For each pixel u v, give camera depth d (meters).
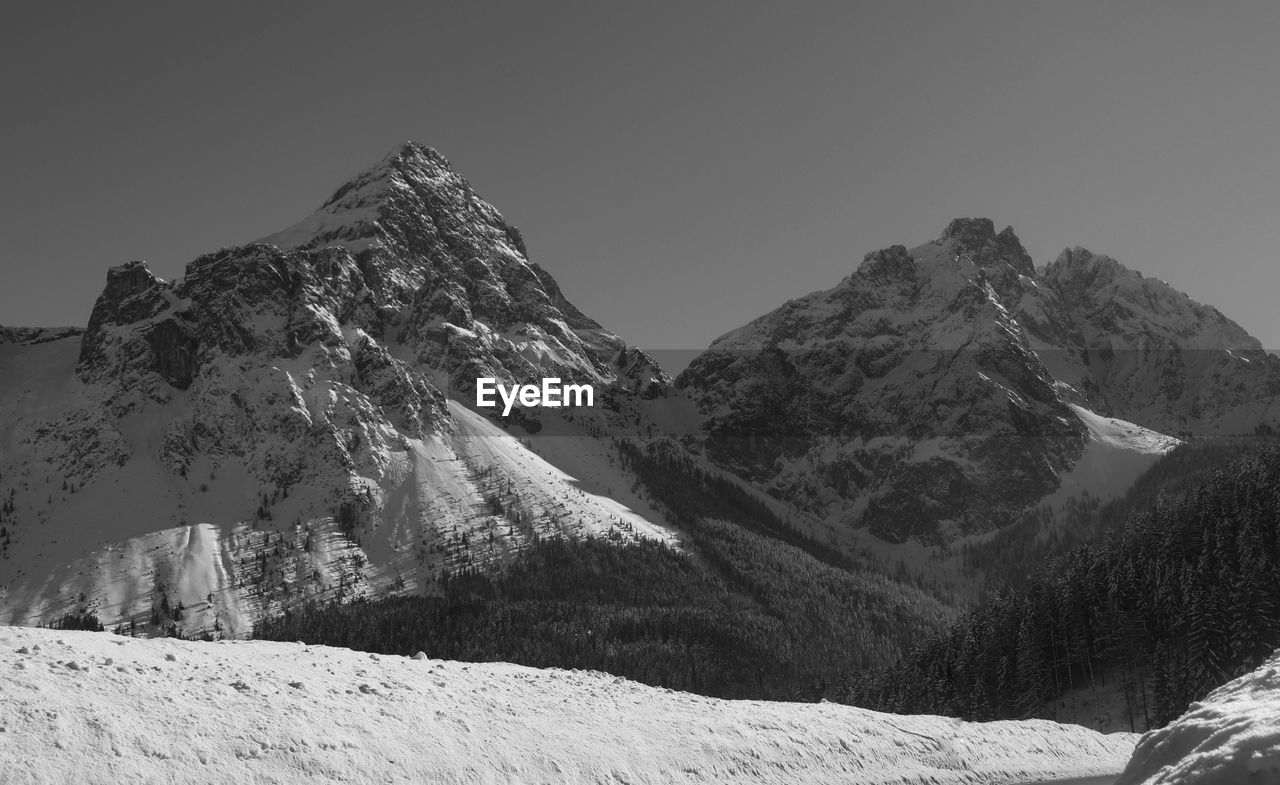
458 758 29.64
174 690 28.58
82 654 29.91
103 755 24.44
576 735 33.34
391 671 36.16
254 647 36.88
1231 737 19.34
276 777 25.97
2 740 23.73
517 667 42.44
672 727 36.03
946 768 39.56
